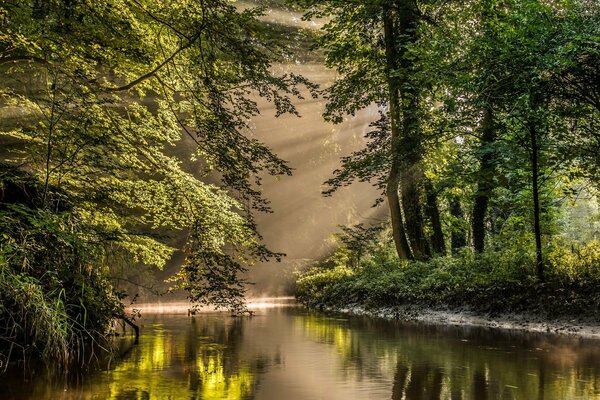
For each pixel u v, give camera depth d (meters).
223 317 13.38
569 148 10.70
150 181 10.77
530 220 13.39
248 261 10.62
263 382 4.73
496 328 9.88
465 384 4.59
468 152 14.21
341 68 19.77
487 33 10.37
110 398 4.05
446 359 6.03
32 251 6.07
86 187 10.24
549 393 4.20
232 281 9.53
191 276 9.45
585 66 9.54
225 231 10.26
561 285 10.00
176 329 9.88
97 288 7.31
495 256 12.68
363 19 17.34
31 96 10.52
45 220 6.13
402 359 6.04
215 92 9.12
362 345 7.36
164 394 4.21
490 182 12.99
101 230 8.22
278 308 19.05
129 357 6.21
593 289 9.49
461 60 11.16
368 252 26.44
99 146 9.90
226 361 5.93
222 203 10.55
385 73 17.80
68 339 6.27
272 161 9.59
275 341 7.89
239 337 8.46
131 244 10.91
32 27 7.68
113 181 10.66
